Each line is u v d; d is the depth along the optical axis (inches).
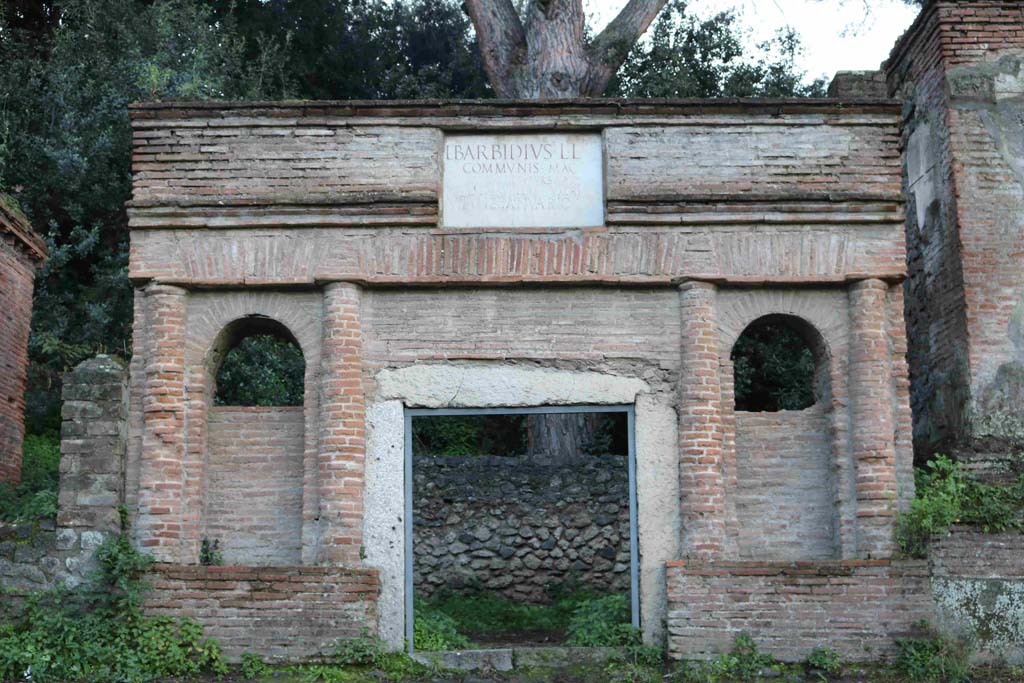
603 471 647.8
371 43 1176.2
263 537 451.2
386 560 440.1
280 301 459.8
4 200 604.7
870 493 445.4
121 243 869.2
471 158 466.9
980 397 482.9
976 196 500.7
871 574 436.8
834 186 463.8
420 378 453.4
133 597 423.8
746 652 428.5
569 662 439.5
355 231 457.7
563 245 458.9
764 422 467.5
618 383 454.9
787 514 460.4
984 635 442.9
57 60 890.7
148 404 446.9
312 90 1148.5
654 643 440.5
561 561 632.4
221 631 428.8
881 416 450.3
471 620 594.2
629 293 461.4
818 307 465.7
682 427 449.1
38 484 550.3
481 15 763.4
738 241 460.8
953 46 515.8
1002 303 490.9
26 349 668.7
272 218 456.4
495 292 460.1
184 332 455.5
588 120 465.7
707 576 435.8
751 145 466.9
